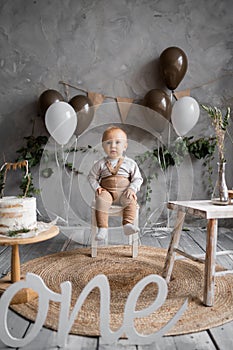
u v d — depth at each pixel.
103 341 1.63
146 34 3.94
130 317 1.53
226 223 4.00
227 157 3.99
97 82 3.94
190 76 3.97
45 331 1.71
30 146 3.89
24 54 3.90
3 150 3.93
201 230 3.87
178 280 2.37
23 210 2.00
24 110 3.92
